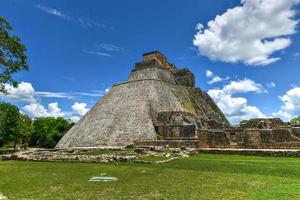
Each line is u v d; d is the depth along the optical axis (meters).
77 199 10.55
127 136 44.09
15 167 21.34
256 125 43.78
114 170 18.12
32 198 10.77
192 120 48.34
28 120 73.31
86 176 15.91
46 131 76.94
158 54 69.81
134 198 10.51
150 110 48.91
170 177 14.96
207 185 12.62
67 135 52.94
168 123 46.38
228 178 14.36
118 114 50.53
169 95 58.16
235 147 32.19
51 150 38.94
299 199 9.83
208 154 29.81
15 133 60.59
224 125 49.47
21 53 21.17
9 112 58.88
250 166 18.88
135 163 21.75
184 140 37.09
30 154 30.81
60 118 82.12
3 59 20.25
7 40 20.30
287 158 24.66
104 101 58.50
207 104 66.44
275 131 31.73
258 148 31.00
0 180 15.21
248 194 10.73
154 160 22.80
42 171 18.56
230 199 10.06
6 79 20.55
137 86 57.72
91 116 54.75
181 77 70.62
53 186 13.10
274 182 12.99
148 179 14.44
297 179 13.73
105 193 11.39
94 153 30.80
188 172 16.67
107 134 46.31
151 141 38.81
